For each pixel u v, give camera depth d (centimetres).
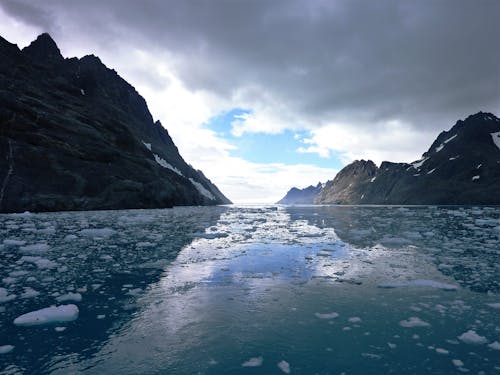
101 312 539
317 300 598
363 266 874
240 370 359
